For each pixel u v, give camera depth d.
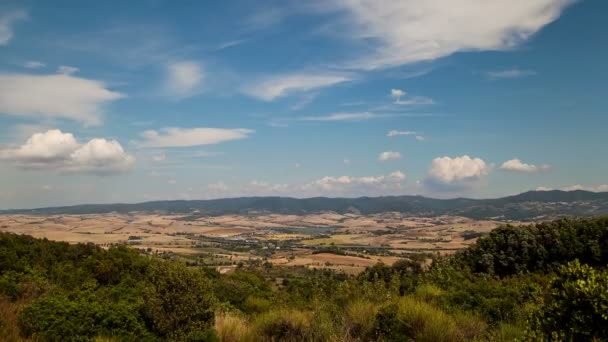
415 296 11.60
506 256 23.88
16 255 28.52
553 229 24.70
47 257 31.08
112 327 9.73
